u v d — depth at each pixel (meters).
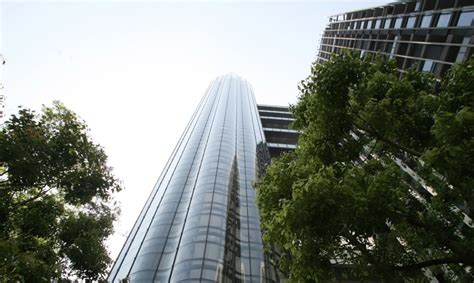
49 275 11.53
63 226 15.38
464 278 10.52
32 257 10.64
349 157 12.90
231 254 32.09
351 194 8.62
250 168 53.59
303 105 16.14
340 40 57.47
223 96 97.12
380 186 8.69
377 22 41.75
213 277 28.06
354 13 51.34
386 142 12.20
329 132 12.94
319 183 8.83
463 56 25.45
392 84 12.34
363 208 8.41
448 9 27.83
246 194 45.84
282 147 72.94
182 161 55.09
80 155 14.67
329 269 10.66
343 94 12.38
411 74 13.94
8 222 12.91
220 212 37.56
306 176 10.91
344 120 12.52
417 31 32.12
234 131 67.75
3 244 9.60
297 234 9.91
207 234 33.19
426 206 11.02
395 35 36.50
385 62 14.38
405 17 34.56
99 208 17.39
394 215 8.97
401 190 9.49
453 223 10.26
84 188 15.27
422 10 31.75
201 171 48.38
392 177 9.86
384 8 39.81
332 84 12.38
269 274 31.45
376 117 11.39
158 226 37.69
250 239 36.16
